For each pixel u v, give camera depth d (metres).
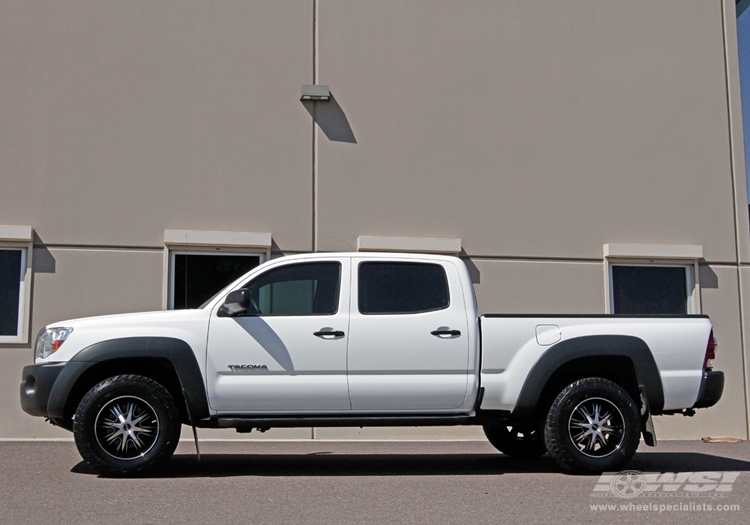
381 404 7.69
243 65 11.55
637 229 12.18
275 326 7.65
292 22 11.73
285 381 7.59
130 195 11.12
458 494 6.95
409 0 12.02
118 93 11.27
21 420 10.62
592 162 12.18
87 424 7.35
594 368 8.09
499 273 11.78
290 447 10.25
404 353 7.71
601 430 7.81
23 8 11.21
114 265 11.00
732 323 12.22
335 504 6.51
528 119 12.11
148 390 7.43
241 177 11.38
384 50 11.89
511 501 6.71
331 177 11.57
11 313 10.82
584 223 12.05
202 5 11.56
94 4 11.35
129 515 6.07
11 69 11.10
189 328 7.59
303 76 11.67
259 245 11.20
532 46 12.25
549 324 7.92
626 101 12.38
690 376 7.96
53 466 8.27
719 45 12.74
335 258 7.97
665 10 12.66
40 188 10.97
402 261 7.98
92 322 7.61
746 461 9.19
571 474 7.94
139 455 7.44
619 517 6.25
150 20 11.45
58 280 10.88
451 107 11.95
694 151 12.46
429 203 11.74
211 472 7.98
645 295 12.18
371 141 11.71
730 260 12.34
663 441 11.59
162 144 11.27
